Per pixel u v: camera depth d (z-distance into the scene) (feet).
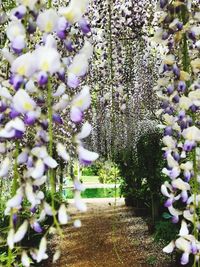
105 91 19.65
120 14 17.38
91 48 5.04
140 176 26.11
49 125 4.69
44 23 4.83
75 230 27.09
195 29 7.37
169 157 7.17
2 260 9.71
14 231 4.86
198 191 7.34
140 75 21.90
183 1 7.32
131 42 18.88
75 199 5.03
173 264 19.90
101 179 50.19
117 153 27.58
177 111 7.61
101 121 26.76
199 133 7.04
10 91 5.36
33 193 4.80
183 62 7.49
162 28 7.57
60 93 4.88
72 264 21.07
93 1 16.71
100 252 22.90
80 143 5.00
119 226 28.12
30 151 4.85
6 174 4.97
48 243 24.17
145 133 25.21
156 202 25.63
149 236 25.08
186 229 6.99
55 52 4.58
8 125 4.62
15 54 5.10
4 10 6.10
